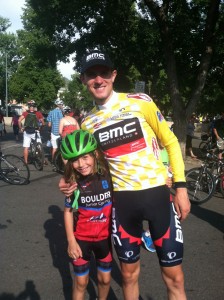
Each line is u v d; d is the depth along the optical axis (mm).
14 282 3324
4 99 69875
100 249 2490
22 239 4402
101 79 2279
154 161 2254
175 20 14969
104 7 16250
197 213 5879
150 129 2289
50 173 9227
